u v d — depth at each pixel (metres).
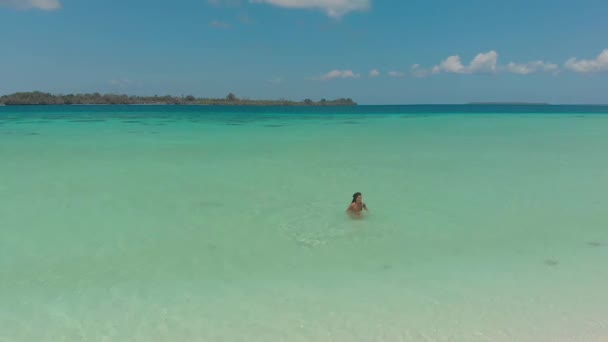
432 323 5.01
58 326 4.96
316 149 18.66
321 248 7.27
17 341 4.67
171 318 5.14
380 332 4.85
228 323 5.04
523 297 5.59
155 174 12.95
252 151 17.94
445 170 13.83
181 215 8.98
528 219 8.78
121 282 6.04
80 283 6.00
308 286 5.92
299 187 11.42
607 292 5.70
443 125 35.69
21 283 5.98
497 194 10.75
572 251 7.12
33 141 21.02
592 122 40.19
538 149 18.88
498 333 4.81
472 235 7.87
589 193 10.87
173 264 6.61
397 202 10.01
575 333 4.80
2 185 11.35
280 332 4.86
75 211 9.19
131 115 54.72
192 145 19.95
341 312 5.26
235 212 9.21
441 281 6.05
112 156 16.28
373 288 5.86
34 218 8.70
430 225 8.41
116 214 9.02
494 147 19.62
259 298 5.60
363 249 7.23
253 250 7.17
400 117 52.50
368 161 15.50
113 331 4.88
